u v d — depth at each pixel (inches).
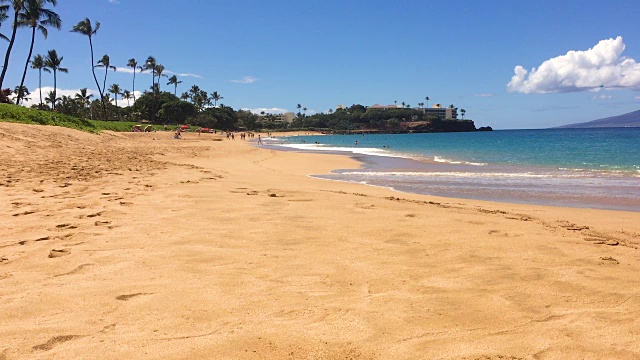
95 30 2496.3
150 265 159.5
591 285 144.7
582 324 113.6
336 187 476.1
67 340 101.2
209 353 95.9
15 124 822.5
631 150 1402.6
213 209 268.4
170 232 209.3
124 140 1443.2
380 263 168.1
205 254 174.9
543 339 104.8
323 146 2105.1
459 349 99.6
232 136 3112.7
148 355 94.4
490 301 130.0
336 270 158.4
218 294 131.6
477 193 469.7
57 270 152.6
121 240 193.0
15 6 1536.7
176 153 1000.9
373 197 359.9
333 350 98.4
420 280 149.0
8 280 141.8
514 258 177.0
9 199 283.1
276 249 184.7
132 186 358.9
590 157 1088.2
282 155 1142.3
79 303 123.1
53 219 230.2
